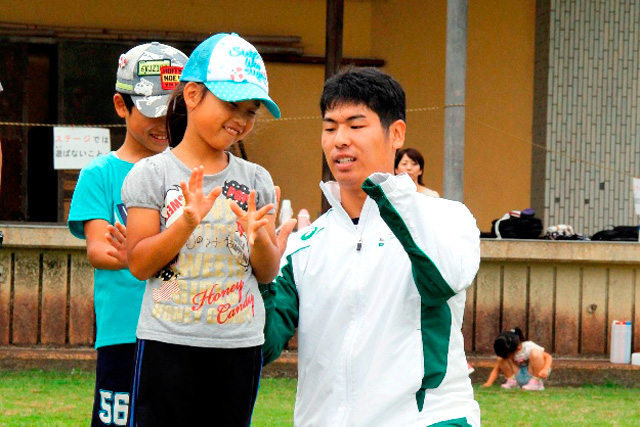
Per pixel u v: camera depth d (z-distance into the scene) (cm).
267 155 1788
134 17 1736
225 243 397
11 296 1070
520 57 1761
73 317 1079
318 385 428
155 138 516
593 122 1714
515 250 1119
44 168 1775
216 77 400
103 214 506
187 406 395
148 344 395
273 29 1789
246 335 401
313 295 435
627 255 1128
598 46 1709
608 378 1110
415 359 411
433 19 1769
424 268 398
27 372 1046
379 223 431
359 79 430
